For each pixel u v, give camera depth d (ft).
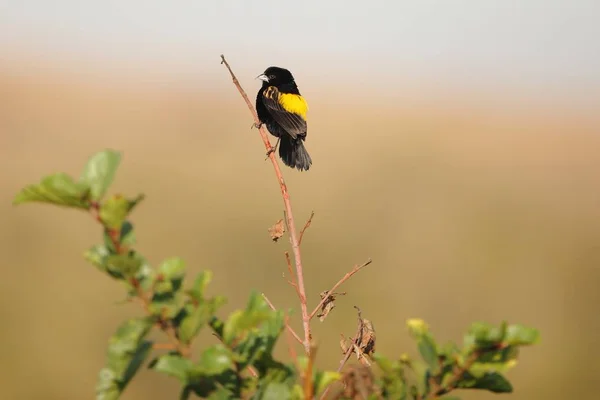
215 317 9.46
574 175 110.22
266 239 62.08
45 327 45.62
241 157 95.40
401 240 63.57
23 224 59.72
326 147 112.68
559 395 44.88
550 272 59.16
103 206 8.46
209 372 8.73
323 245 61.21
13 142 102.83
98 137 113.60
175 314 8.78
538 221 75.66
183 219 66.33
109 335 47.11
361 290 54.65
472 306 54.75
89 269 54.08
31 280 51.44
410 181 88.12
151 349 8.69
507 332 8.64
